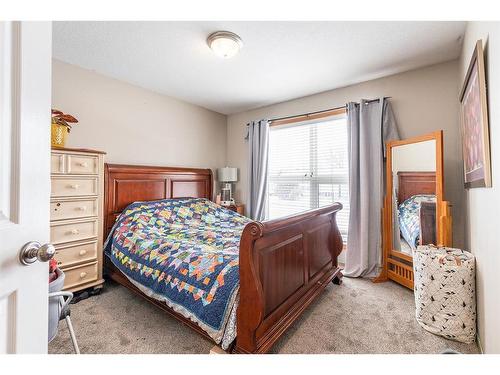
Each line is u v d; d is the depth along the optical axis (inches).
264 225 53.1
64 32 78.0
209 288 58.2
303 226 77.6
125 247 87.0
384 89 111.1
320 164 133.0
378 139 108.8
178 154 141.5
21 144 25.8
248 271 52.3
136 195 117.3
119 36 80.2
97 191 91.4
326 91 127.9
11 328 24.9
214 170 163.8
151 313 77.8
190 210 124.3
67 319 44.6
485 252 56.6
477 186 61.6
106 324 71.5
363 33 78.3
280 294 64.0
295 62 97.1
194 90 127.4
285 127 144.4
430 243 91.0
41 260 26.4
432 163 91.0
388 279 105.4
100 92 108.3
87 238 88.0
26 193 26.3
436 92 99.2
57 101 95.9
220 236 93.1
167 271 68.1
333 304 83.7
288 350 60.1
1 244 23.7
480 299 60.6
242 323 52.6
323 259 93.2
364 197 108.7
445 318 65.6
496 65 47.3
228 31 77.0
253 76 110.7
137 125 122.0
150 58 94.7
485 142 52.2
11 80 25.3
